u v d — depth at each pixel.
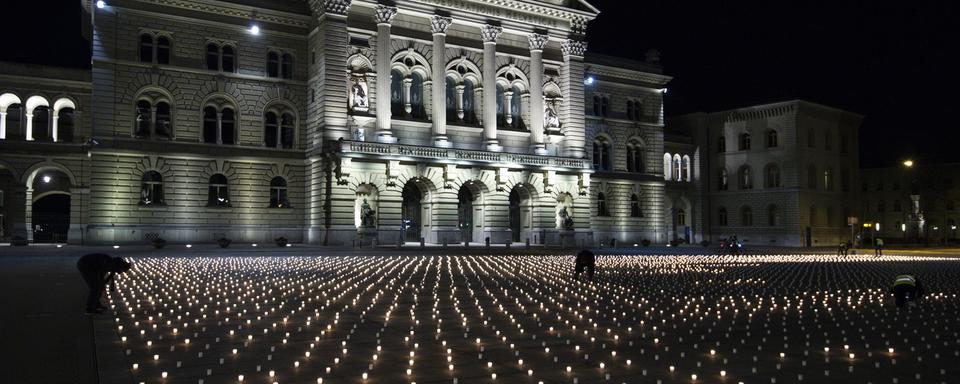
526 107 72.31
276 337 14.83
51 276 28.53
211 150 61.31
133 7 58.53
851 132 103.25
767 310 19.45
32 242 62.03
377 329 15.91
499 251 56.66
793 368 11.84
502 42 71.50
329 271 33.12
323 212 61.72
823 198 96.19
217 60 62.09
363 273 31.98
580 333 15.47
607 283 27.92
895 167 123.31
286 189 64.75
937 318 17.83
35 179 70.38
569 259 46.84
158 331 15.45
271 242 63.53
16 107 61.88
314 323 16.77
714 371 11.59
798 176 91.81
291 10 64.19
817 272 35.50
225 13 61.94
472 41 69.81
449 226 65.69
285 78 64.69
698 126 99.44
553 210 71.44
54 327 15.55
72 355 12.51
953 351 13.36
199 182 61.03
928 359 12.56
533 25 72.19
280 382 10.80
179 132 60.28
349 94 63.47
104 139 57.56
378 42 64.38
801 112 92.88
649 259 49.00
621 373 11.44
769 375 11.28
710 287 26.31
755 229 95.44
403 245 62.00
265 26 63.72
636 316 18.19
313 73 64.31
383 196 63.03
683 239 90.88
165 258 43.16
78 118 62.81
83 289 23.36
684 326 16.47
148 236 58.91
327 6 61.84
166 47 60.34
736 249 59.09
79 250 49.16
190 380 10.87
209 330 15.70
